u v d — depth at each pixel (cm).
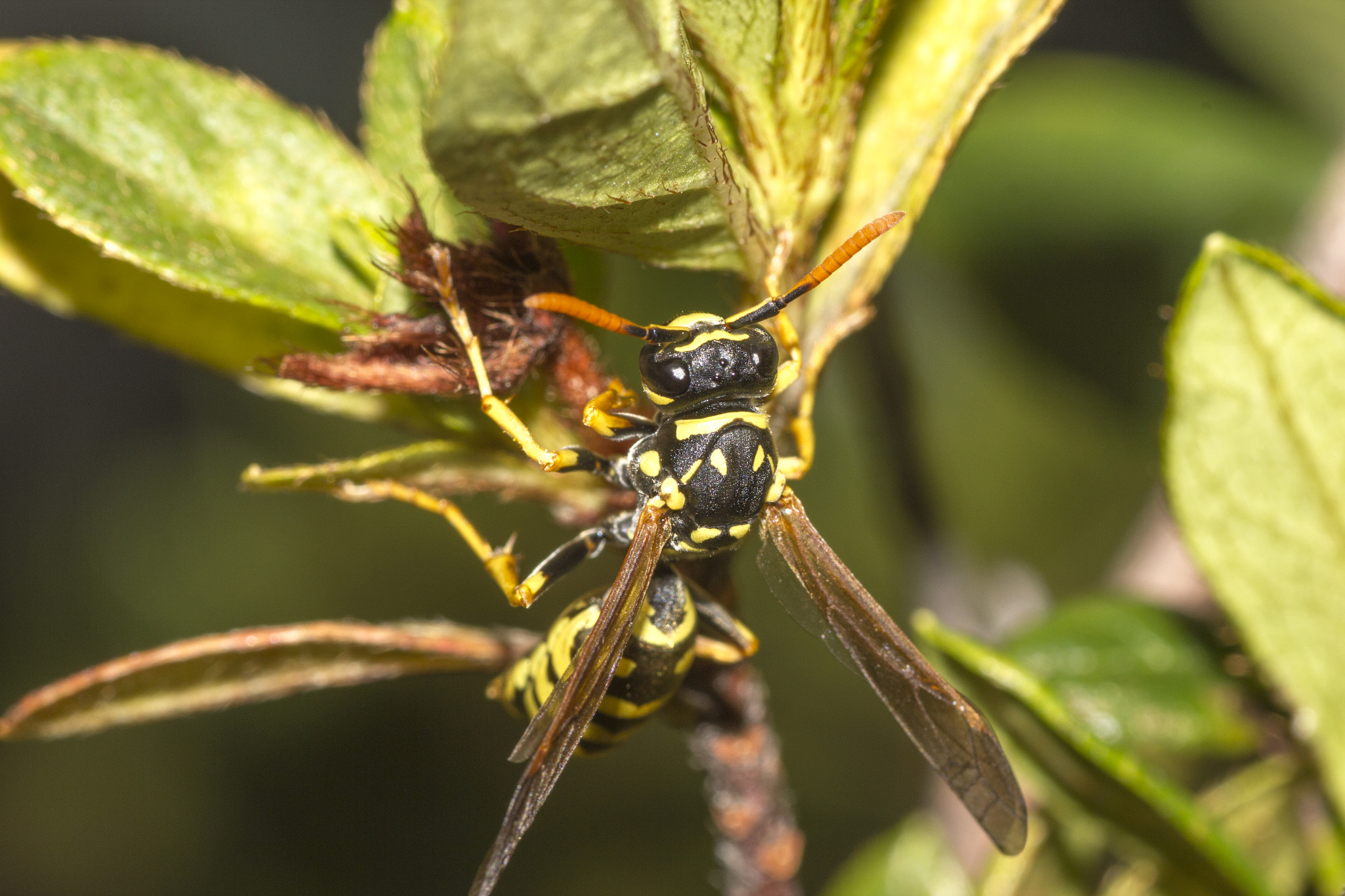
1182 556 13
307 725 27
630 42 10
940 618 13
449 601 26
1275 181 14
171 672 11
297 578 27
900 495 13
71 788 27
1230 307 11
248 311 11
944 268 14
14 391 28
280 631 11
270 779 27
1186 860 12
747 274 11
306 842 27
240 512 27
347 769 27
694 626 12
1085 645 12
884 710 25
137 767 27
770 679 25
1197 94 14
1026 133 14
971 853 13
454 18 10
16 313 28
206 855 27
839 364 14
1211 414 11
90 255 11
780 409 12
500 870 11
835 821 25
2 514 28
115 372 28
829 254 11
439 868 27
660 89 10
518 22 10
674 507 12
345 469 11
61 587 27
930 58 11
